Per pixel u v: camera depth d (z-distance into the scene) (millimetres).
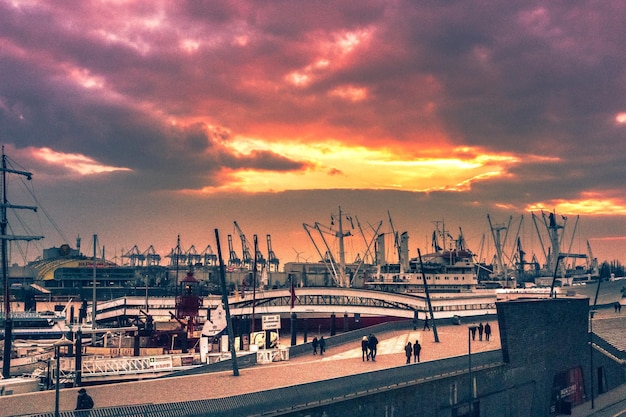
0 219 116250
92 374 73312
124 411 36781
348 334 86125
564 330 85438
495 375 69500
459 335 92625
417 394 56844
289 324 153750
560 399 82188
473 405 65438
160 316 152500
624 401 89625
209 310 131625
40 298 167625
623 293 191250
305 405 45562
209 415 39344
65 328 122188
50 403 42188
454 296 149250
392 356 71812
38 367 85062
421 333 94000
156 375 76812
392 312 141750
